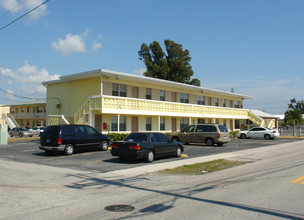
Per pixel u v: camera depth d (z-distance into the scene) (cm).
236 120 4262
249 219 567
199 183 945
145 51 5156
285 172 1129
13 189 815
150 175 1105
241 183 928
